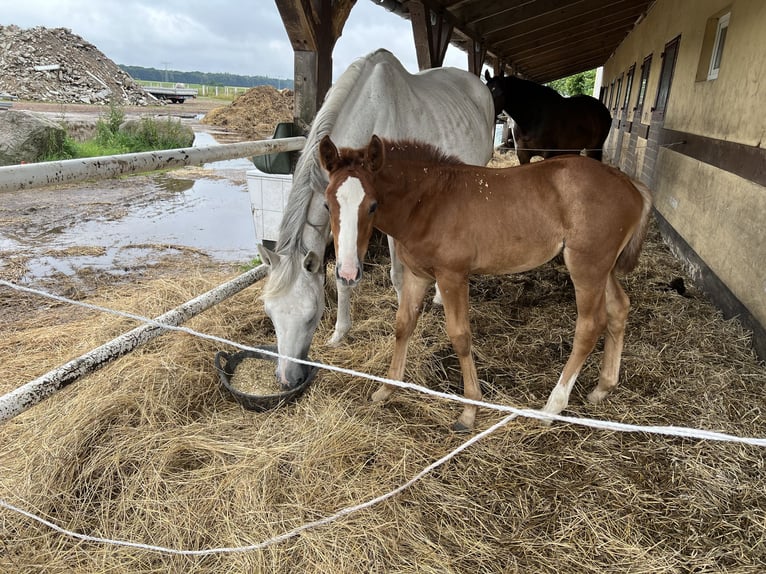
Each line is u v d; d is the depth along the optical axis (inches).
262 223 155.0
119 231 208.7
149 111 764.0
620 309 90.7
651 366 106.1
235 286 108.5
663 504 72.1
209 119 671.8
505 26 273.0
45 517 66.9
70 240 193.2
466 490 74.2
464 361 87.1
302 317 87.6
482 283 151.3
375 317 125.9
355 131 95.3
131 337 79.5
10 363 101.1
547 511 71.1
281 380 89.9
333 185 69.2
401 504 70.6
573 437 85.6
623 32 417.7
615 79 491.2
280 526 66.1
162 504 68.7
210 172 368.2
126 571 60.4
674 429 44.7
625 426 46.6
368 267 159.9
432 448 82.0
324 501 70.1
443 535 67.0
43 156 327.0
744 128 136.3
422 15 172.2
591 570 62.7
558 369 106.4
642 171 287.9
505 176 83.3
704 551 65.0
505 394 97.3
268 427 83.9
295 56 123.2
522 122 255.6
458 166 82.9
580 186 81.1
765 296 113.3
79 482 72.5
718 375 102.1
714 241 149.7
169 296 130.0
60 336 112.9
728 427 87.4
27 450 76.5
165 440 79.7
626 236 86.2
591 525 68.6
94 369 71.7
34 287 144.3
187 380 94.3
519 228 81.7
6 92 763.4
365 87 98.0
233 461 76.5
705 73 187.6
